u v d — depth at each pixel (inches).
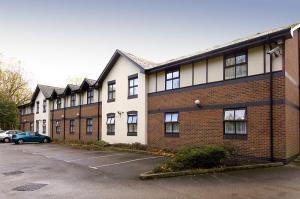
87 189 382.6
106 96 1077.1
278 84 555.8
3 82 2117.4
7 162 648.4
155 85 864.9
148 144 871.7
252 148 590.6
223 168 472.4
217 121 668.7
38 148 1024.9
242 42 603.8
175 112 786.2
